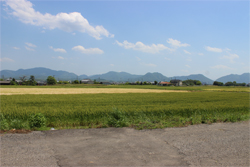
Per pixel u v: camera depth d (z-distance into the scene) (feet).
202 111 51.57
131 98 92.73
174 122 36.04
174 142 22.82
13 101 73.15
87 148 20.13
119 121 32.14
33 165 15.60
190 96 113.70
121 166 15.83
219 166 16.42
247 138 24.98
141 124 32.83
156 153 19.06
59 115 39.91
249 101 83.56
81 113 41.39
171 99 90.02
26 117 39.68
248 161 17.56
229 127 31.83
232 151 20.06
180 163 16.78
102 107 52.34
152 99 88.43
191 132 27.89
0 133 25.08
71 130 27.81
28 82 370.53
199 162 17.12
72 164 15.99
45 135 24.76
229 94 138.10
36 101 72.95
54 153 18.42
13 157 17.13
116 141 22.85
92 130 28.17
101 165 15.92
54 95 110.52
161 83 513.86
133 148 20.42
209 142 23.03
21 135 24.38
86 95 113.09
